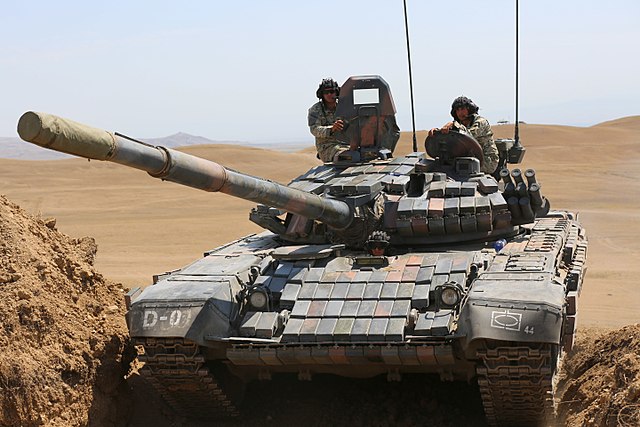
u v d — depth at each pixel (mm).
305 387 13688
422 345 10766
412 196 14133
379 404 13141
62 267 13203
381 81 15867
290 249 12969
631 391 9883
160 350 11367
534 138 85000
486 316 10312
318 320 11312
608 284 23141
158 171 9359
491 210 13375
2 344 10938
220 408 12445
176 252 29578
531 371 10336
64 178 57250
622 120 107312
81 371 11594
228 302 11602
